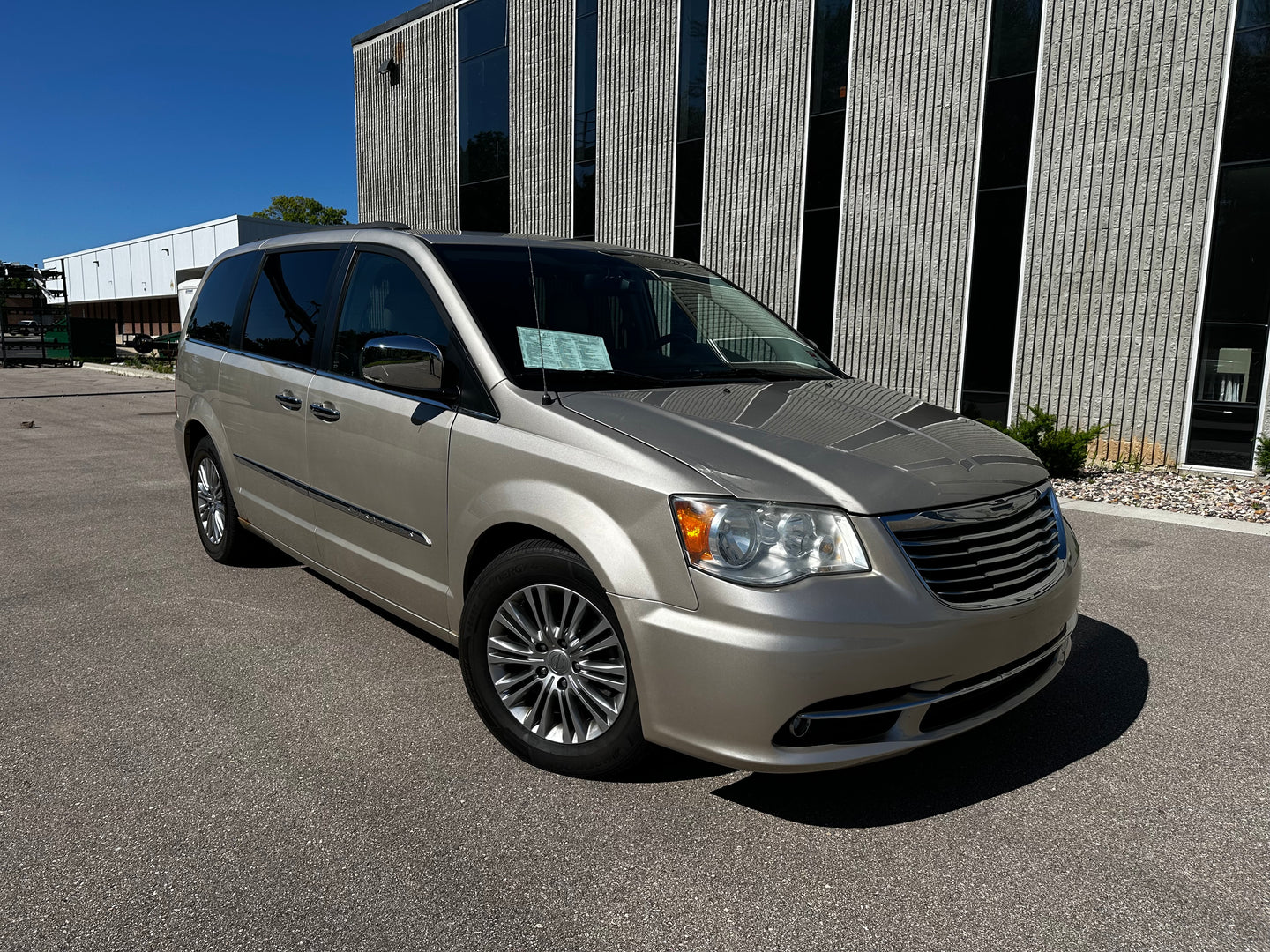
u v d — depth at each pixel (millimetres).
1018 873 2244
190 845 2291
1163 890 2182
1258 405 8703
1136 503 7250
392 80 19281
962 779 2721
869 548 2297
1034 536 2656
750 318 3967
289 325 3998
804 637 2188
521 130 16391
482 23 16953
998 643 2420
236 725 2973
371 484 3311
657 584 2346
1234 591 4711
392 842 2324
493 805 2516
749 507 2283
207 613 4086
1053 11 9562
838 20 11375
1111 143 9320
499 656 2799
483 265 3309
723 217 13008
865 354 11562
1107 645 3906
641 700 2410
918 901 2127
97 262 44062
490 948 1936
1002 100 10070
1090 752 2908
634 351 3303
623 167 14484
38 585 4488
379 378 2979
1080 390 9797
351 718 3037
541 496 2590
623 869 2229
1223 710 3238
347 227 3932
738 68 12555
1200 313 8945
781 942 1973
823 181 11766
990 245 10344
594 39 14734
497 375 2873
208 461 4805
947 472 2549
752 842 2357
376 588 3432
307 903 2074
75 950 1901
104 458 8875
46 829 2348
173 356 27719
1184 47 8789
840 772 2752
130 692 3219
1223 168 8703
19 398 16141
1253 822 2502
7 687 3248
